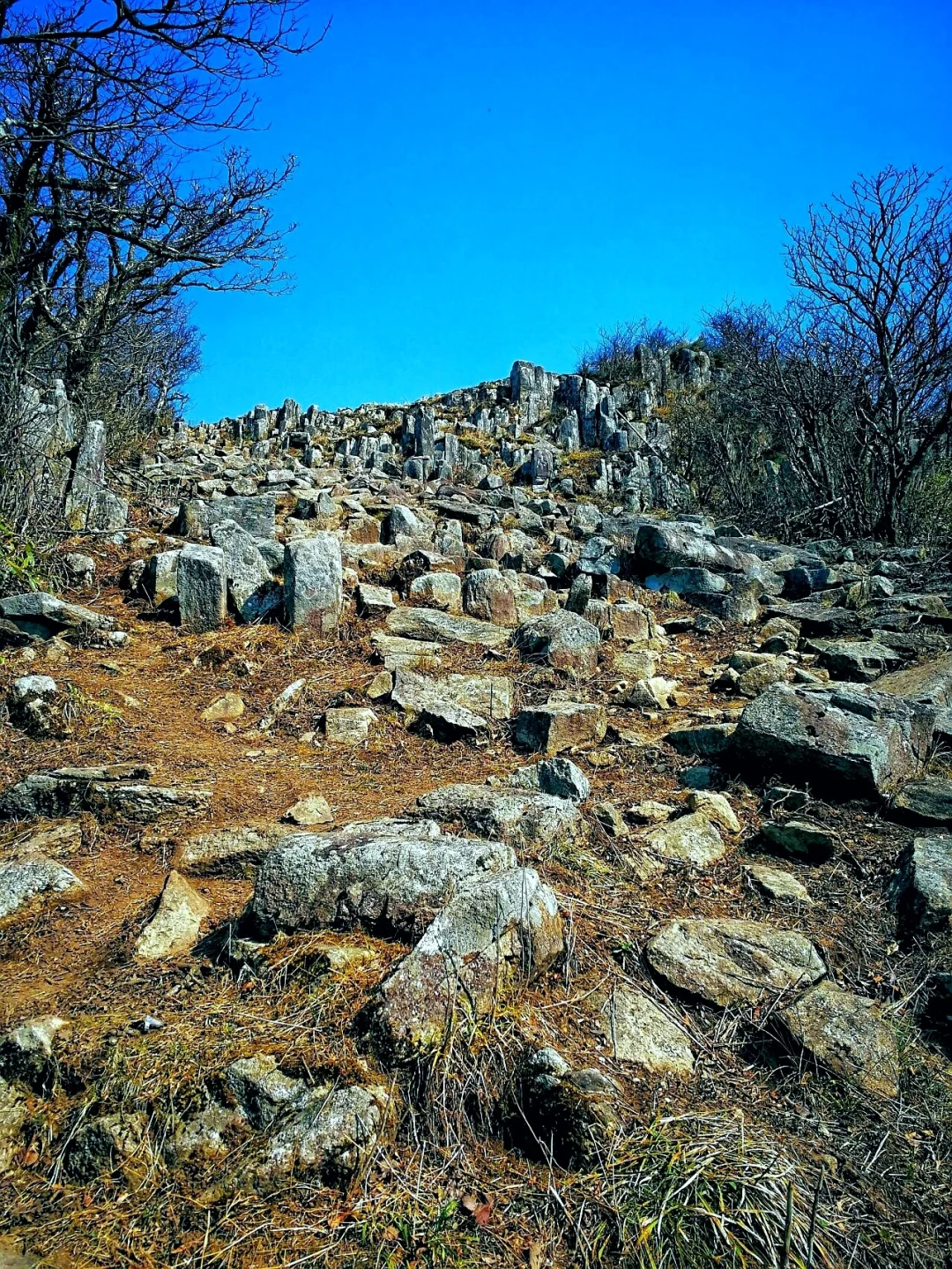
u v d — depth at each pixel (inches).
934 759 197.9
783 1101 112.8
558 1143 99.4
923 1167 105.8
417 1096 101.3
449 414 877.8
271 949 120.3
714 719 217.3
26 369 349.7
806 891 153.5
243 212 509.4
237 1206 92.1
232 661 241.3
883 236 474.0
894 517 484.1
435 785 185.5
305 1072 101.9
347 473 553.6
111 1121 99.0
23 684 197.9
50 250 434.0
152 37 353.4
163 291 532.1
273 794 177.9
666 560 347.9
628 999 122.1
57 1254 87.7
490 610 286.7
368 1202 92.2
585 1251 89.2
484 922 114.8
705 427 664.4
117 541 326.3
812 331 524.4
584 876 147.9
